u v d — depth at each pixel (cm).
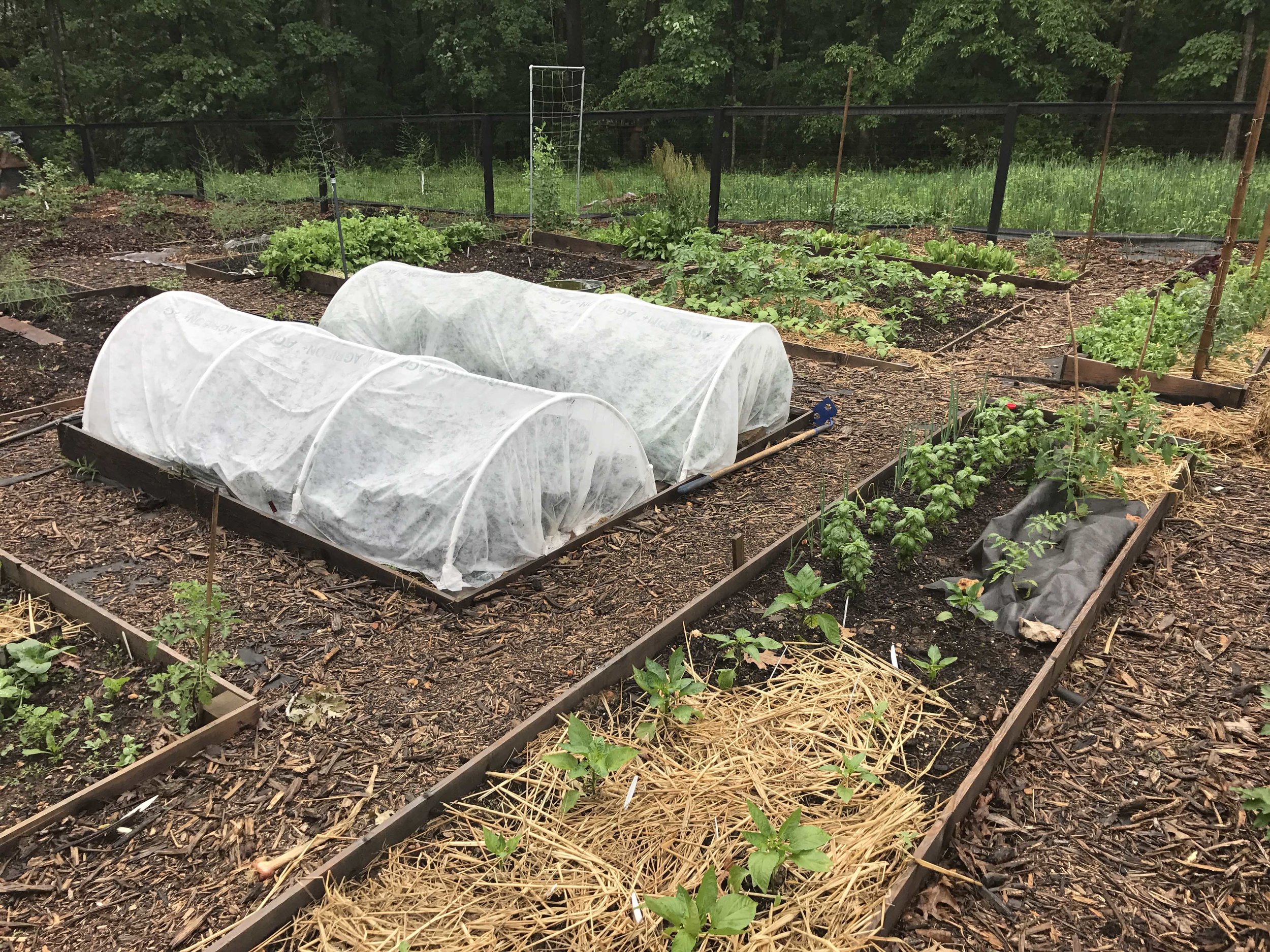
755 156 2725
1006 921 255
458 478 411
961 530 471
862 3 2586
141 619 396
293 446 468
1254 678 359
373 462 450
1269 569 436
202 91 2444
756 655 356
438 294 706
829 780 301
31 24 2652
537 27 2628
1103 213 1303
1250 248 1116
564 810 285
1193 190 1361
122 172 2138
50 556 453
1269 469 551
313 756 317
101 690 354
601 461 472
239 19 2452
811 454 583
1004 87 2428
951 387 663
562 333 621
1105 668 366
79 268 1145
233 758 316
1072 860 276
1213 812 294
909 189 1609
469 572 415
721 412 546
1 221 1407
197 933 249
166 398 534
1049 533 448
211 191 1619
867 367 770
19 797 301
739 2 2417
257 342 525
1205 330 647
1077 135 2414
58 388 696
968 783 289
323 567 441
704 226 1298
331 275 1020
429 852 277
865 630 384
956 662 362
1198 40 2173
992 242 1206
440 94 2980
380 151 2648
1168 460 512
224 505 480
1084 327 805
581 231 1362
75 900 260
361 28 2822
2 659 366
